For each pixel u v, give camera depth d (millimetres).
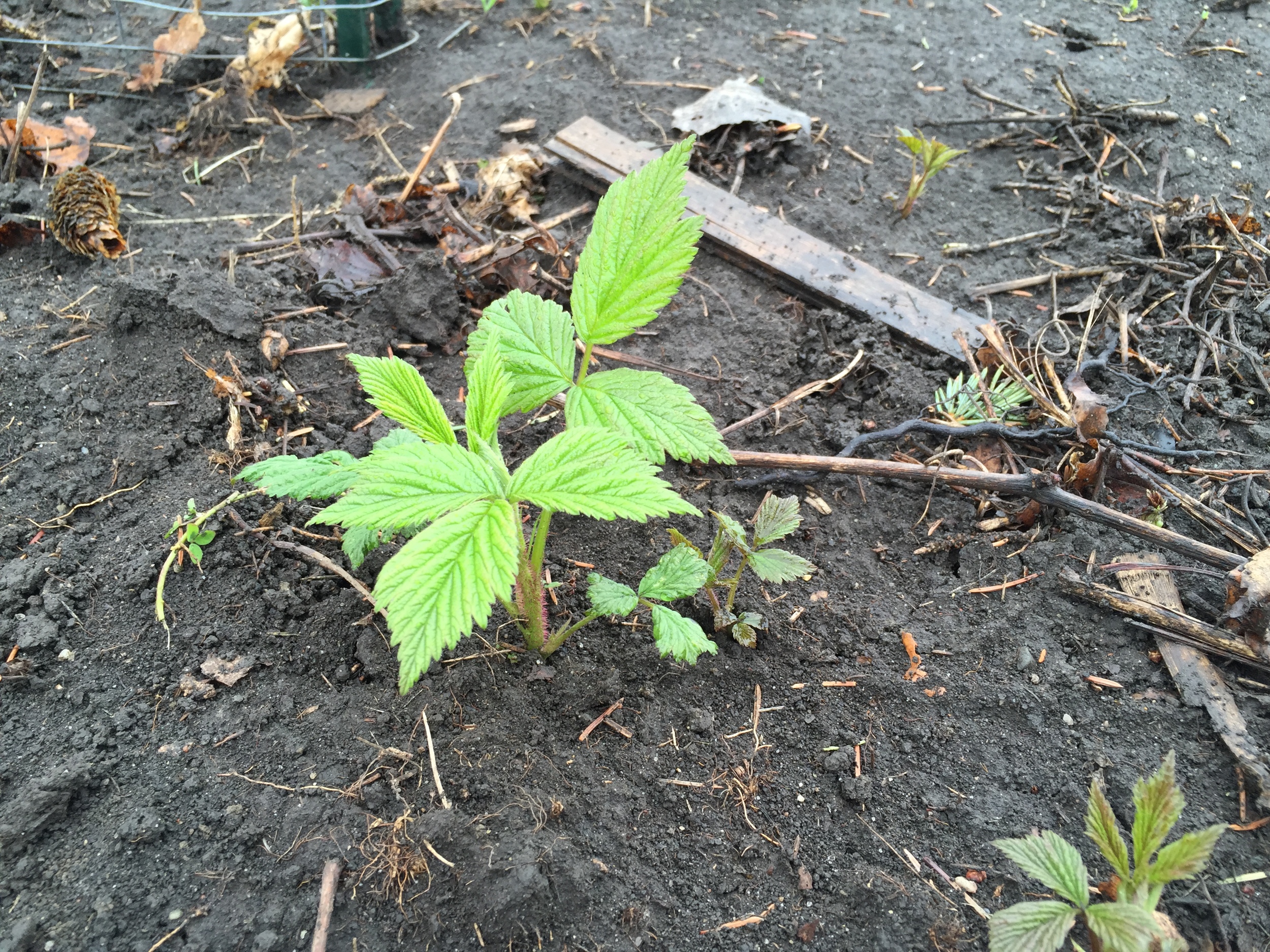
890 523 489
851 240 638
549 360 376
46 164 646
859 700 415
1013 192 679
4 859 351
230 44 761
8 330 530
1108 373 554
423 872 350
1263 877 360
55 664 402
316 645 416
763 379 551
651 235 355
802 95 748
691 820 377
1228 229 609
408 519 302
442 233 607
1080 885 322
